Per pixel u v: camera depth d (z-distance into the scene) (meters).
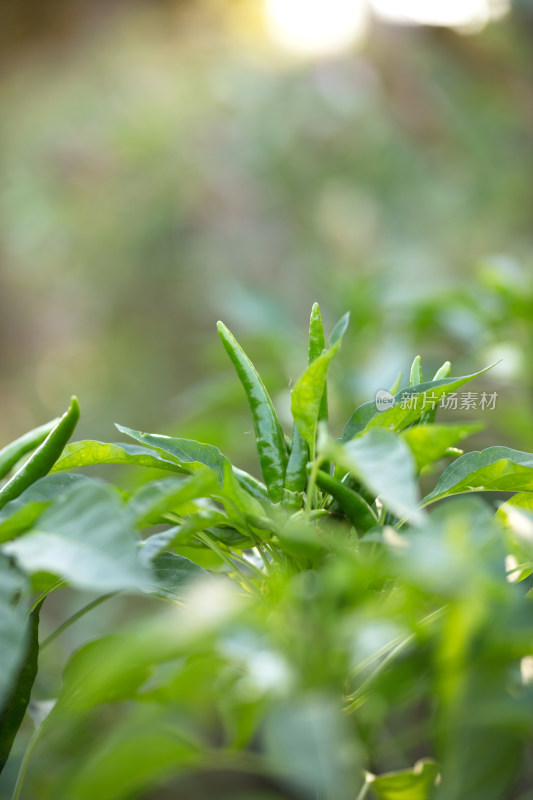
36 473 0.96
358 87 3.87
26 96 3.69
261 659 0.88
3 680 0.87
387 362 1.79
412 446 0.92
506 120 3.74
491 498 1.50
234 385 1.89
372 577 0.90
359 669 0.94
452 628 0.88
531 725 0.94
